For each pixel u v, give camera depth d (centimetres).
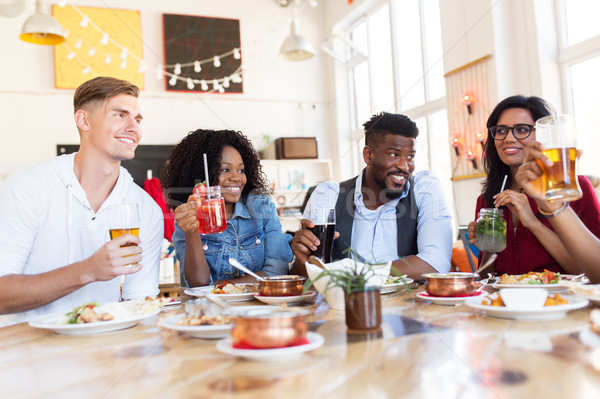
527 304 87
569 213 120
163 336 90
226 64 505
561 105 387
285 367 64
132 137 150
